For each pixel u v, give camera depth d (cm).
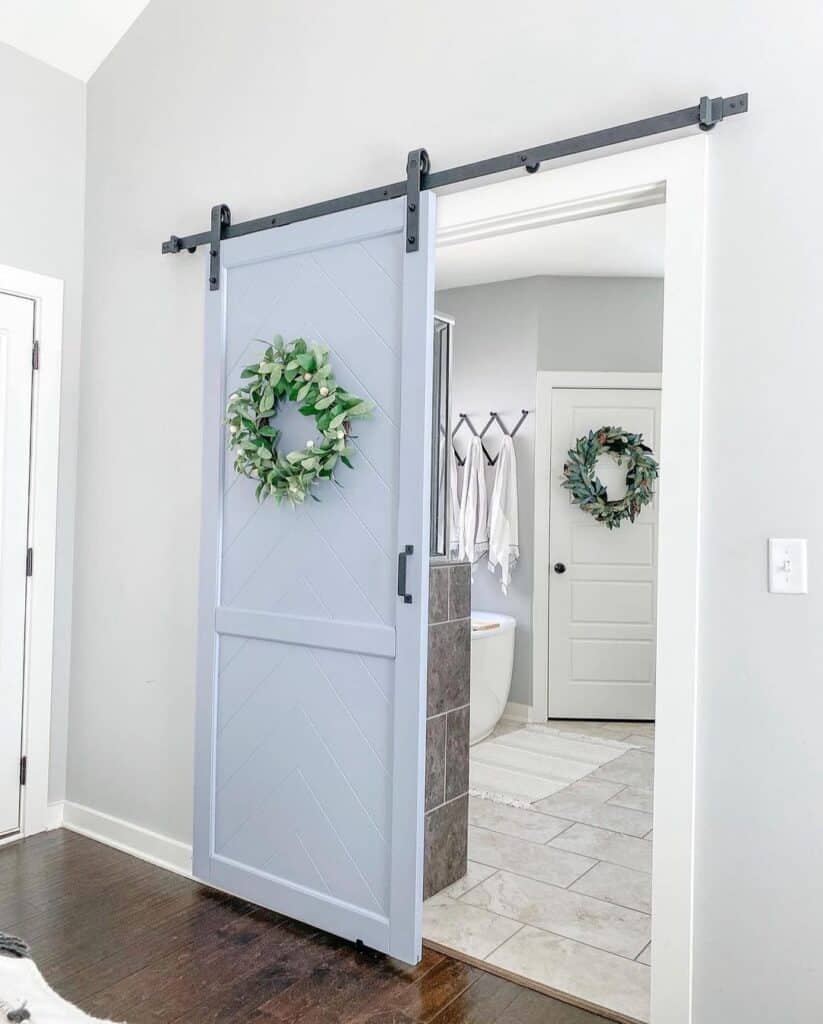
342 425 243
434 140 241
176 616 298
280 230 263
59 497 329
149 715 305
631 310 516
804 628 185
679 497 198
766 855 189
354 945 245
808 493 184
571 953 243
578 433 516
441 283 536
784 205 187
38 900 269
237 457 267
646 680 511
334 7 263
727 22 194
